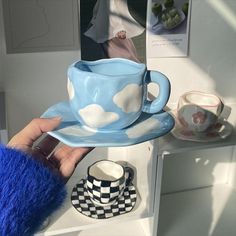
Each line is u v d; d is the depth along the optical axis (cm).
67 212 83
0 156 53
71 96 53
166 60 92
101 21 83
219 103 81
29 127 56
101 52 85
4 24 78
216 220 101
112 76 50
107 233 96
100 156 99
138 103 52
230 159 111
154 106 55
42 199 53
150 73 55
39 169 54
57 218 82
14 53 81
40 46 81
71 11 80
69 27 82
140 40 88
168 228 98
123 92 51
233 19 93
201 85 98
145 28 87
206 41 94
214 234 96
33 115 88
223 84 100
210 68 97
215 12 91
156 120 56
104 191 82
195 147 80
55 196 55
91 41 84
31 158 54
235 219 101
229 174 113
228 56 97
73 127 54
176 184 110
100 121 51
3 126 74
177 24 89
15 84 84
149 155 80
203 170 110
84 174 99
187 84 97
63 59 84
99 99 50
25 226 51
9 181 51
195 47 93
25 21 78
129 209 84
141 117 57
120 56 87
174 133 83
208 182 113
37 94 86
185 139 81
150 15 86
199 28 92
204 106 80
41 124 55
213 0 90
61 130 53
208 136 82
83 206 84
